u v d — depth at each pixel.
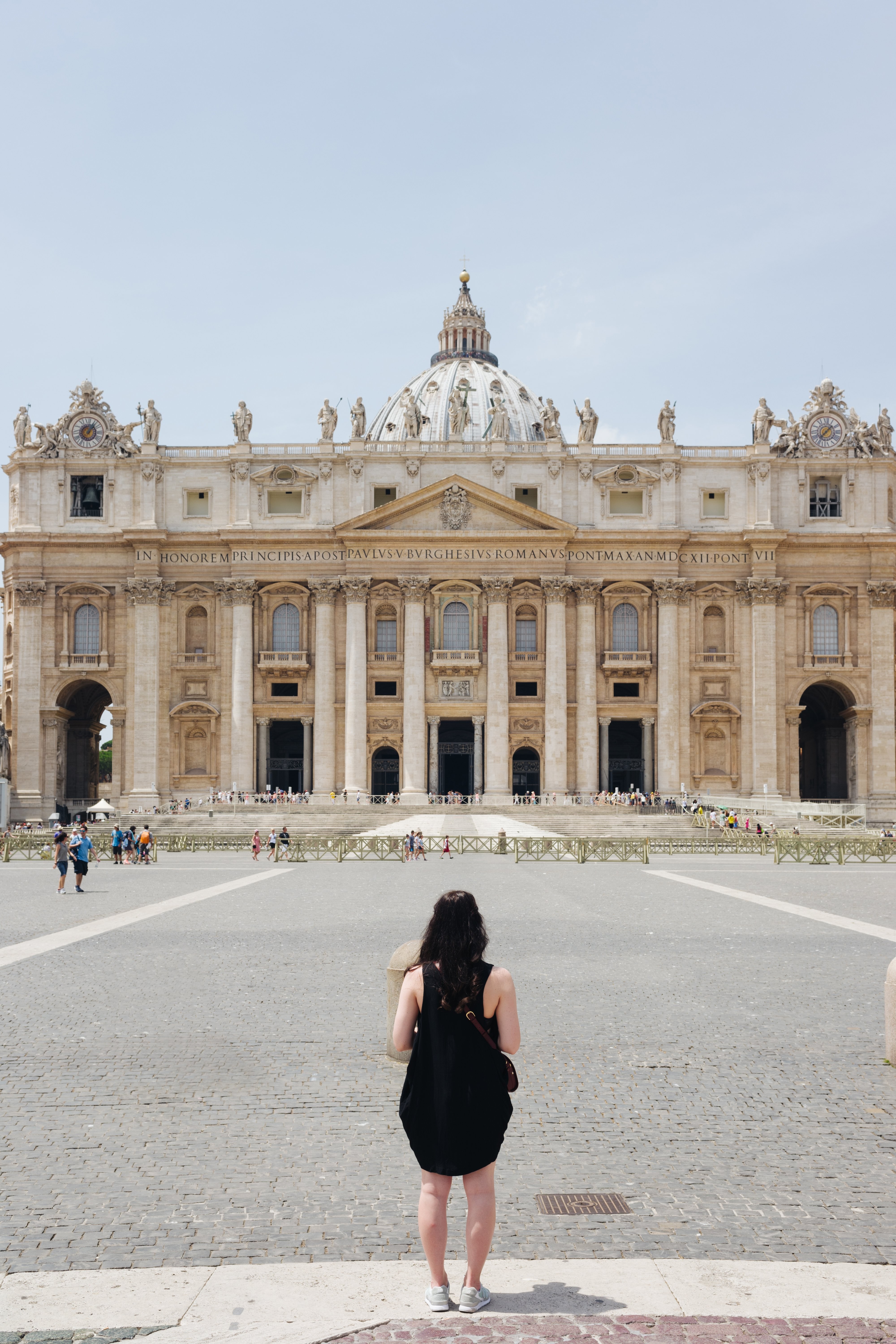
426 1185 8.24
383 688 97.50
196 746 98.00
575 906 32.50
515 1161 11.41
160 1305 8.30
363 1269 8.95
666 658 96.94
